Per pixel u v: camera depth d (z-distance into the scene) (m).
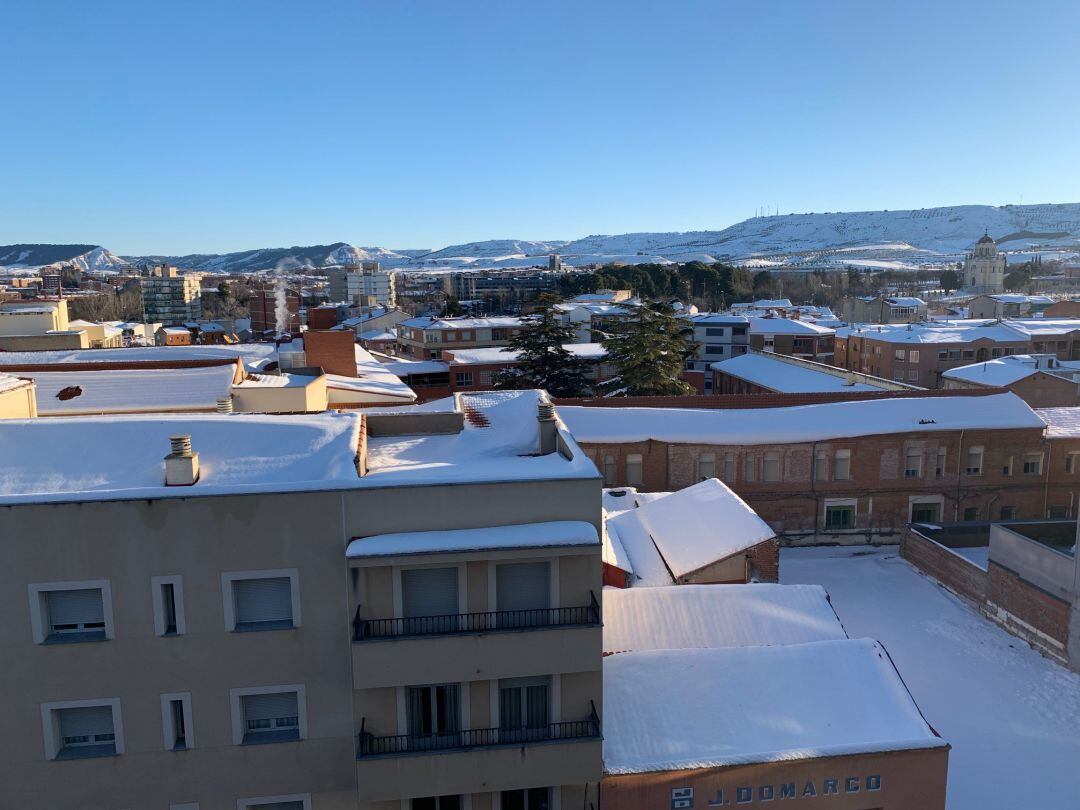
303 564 17.38
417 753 17.64
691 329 70.56
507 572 18.09
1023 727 28.12
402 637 17.27
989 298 154.62
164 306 199.12
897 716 21.78
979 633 35.16
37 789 17.39
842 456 46.28
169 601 17.34
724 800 20.38
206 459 18.83
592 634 17.75
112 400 35.56
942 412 47.47
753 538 34.00
